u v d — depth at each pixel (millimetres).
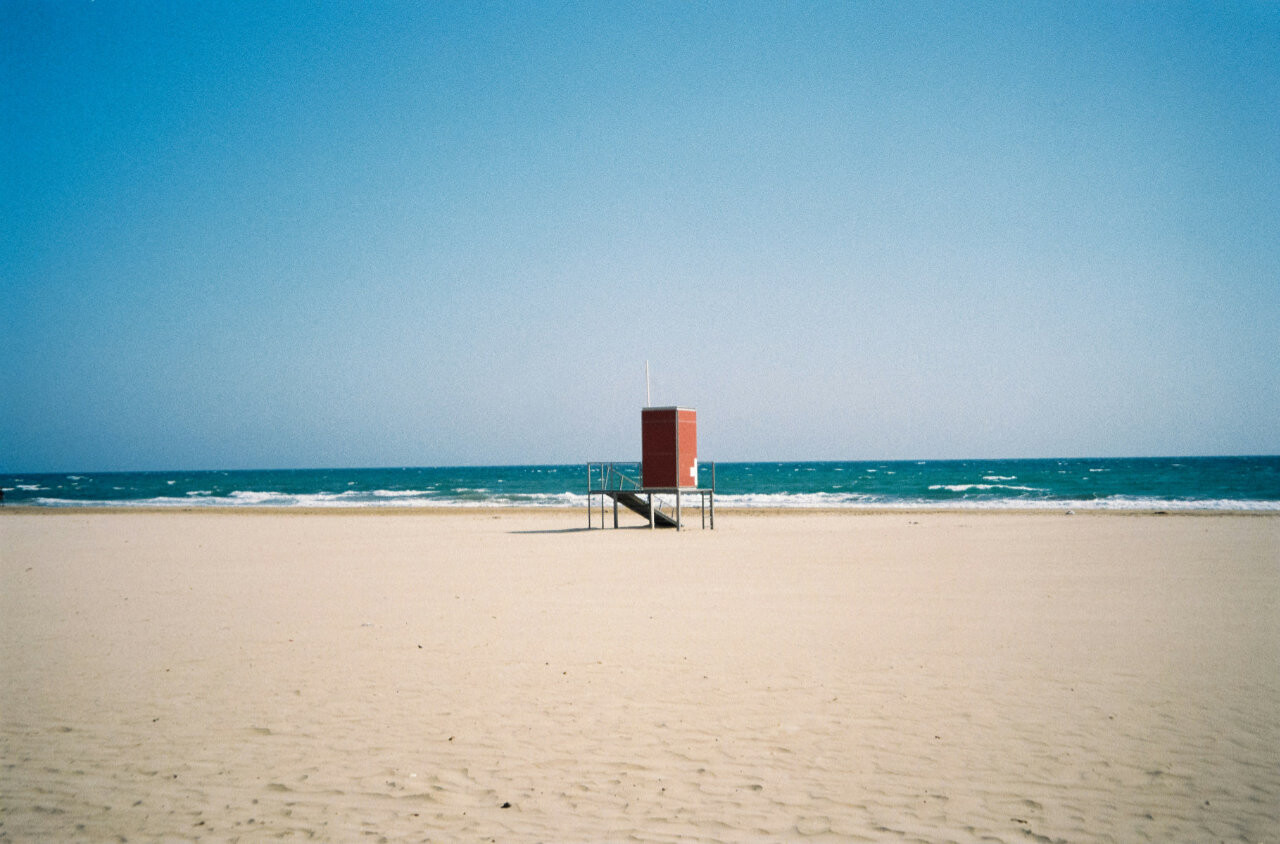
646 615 12648
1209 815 5379
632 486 33031
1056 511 40094
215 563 20625
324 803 5777
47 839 5258
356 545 25734
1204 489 63188
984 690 8234
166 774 6320
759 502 54094
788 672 9039
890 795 5766
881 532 28562
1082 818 5363
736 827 5312
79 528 34625
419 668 9391
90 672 9328
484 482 107688
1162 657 9531
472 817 5527
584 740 6957
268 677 9047
